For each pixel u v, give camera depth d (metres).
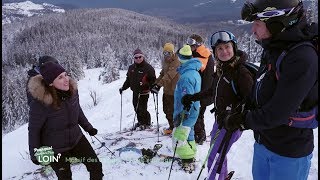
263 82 2.52
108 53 118.12
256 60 60.12
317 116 2.43
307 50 2.18
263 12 2.32
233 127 2.59
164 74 7.36
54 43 191.25
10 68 156.62
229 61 3.72
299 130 2.48
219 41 3.66
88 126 4.80
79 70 86.88
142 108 8.98
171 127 7.64
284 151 2.57
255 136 2.85
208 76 5.87
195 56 5.89
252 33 2.57
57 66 3.97
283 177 2.64
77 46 179.12
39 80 3.94
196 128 6.56
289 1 2.23
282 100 2.22
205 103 6.31
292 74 2.19
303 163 2.62
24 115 57.84
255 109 2.56
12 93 58.09
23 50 173.75
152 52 134.25
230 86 3.74
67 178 4.41
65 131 4.25
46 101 3.94
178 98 5.21
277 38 2.32
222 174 4.28
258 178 2.92
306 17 2.32
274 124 2.31
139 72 8.73
